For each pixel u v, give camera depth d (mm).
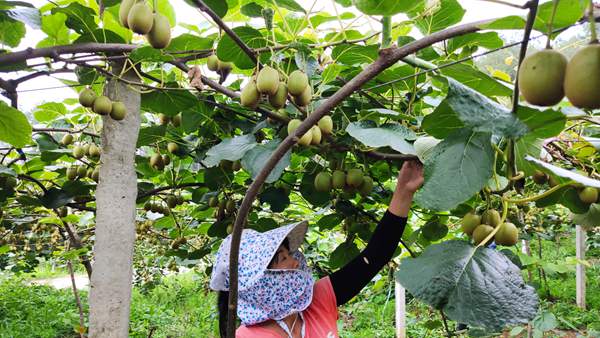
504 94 1410
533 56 759
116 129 1628
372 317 7020
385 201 2662
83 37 1671
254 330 1667
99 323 1521
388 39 1279
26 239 5391
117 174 1602
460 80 1422
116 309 1543
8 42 1687
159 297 9195
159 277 8602
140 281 8438
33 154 2990
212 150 1915
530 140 1248
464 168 1049
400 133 1636
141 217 4789
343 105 2025
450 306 1114
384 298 7625
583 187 1455
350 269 1923
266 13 1532
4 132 1600
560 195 1511
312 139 1670
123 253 1573
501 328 1067
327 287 1884
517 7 817
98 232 1564
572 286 7637
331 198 2633
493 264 1167
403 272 1197
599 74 658
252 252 1625
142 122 3061
